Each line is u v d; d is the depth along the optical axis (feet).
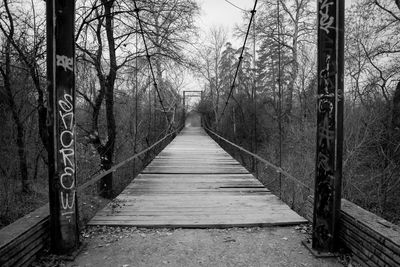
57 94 7.96
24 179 19.70
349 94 28.63
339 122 8.29
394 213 24.02
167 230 10.85
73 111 8.18
